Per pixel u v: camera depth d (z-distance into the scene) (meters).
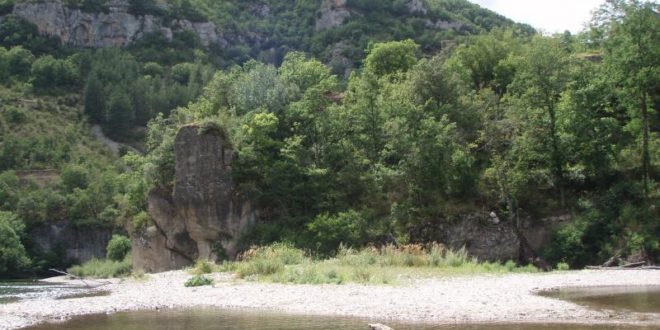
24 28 183.50
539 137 48.53
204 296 25.22
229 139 51.06
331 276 29.44
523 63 53.81
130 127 157.75
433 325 15.95
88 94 159.62
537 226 45.75
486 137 50.31
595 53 66.88
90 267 79.50
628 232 41.28
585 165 48.03
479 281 27.75
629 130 48.66
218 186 49.62
